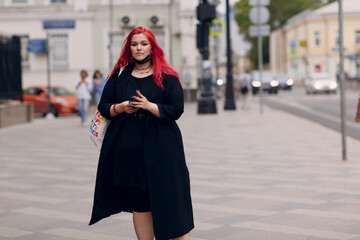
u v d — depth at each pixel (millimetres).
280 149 12688
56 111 27922
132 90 4430
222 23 27141
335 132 16234
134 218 4523
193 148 13219
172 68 4477
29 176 9766
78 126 20844
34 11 36844
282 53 106562
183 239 4305
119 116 4410
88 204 7438
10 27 37000
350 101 31969
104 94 4523
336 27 86812
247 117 22688
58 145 14625
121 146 4359
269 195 7711
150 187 4262
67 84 36938
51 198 7859
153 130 4340
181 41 36625
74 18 36781
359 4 87875
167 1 36531
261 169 9961
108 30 36875
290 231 5879
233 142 14281
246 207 7023
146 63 4500
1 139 16422
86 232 6051
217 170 9961
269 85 48906
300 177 9039
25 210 7152
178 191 4293
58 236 5910
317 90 46906
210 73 24781
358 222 6184
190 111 27859
